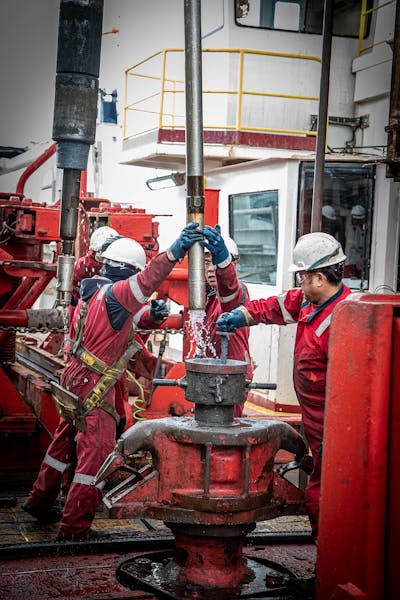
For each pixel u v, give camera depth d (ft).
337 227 23.16
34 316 20.02
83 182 28.86
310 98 28.76
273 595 11.34
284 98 29.60
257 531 14.73
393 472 7.74
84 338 15.35
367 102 29.78
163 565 12.39
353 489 8.00
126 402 19.49
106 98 44.88
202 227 12.49
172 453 11.27
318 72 30.04
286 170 23.08
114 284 15.08
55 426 19.57
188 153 12.32
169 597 11.12
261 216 24.56
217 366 11.12
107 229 21.76
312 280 12.46
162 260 13.64
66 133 17.21
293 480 19.66
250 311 13.89
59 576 12.18
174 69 34.88
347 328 8.14
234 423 11.66
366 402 7.86
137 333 20.54
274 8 29.76
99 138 45.32
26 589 11.55
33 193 47.26
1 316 19.80
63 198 17.75
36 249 24.00
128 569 12.21
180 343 31.01
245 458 11.10
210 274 16.62
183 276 20.20
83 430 15.11
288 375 21.85
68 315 18.37
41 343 29.32
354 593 7.79
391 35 28.14
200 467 11.16
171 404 20.71
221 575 11.59
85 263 21.48
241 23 29.53
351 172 22.97
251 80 29.45
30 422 19.70
